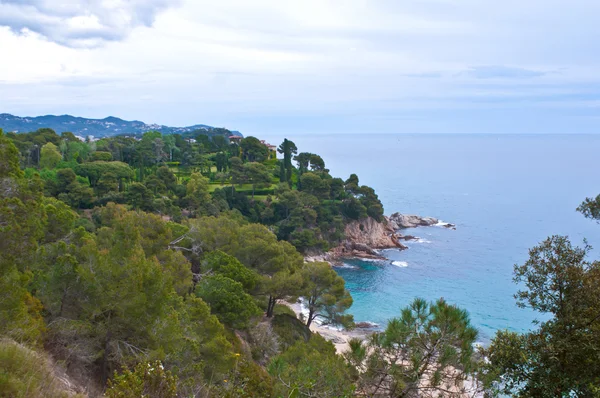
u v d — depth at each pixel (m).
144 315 20.80
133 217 39.88
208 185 118.31
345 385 11.80
